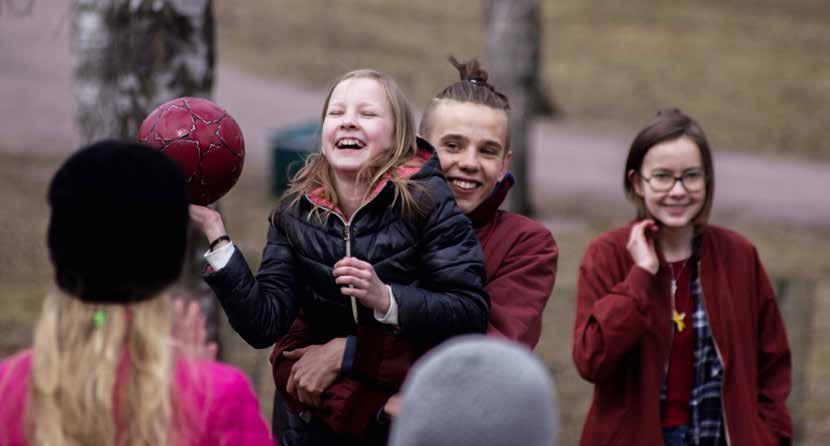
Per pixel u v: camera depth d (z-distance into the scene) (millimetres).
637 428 8766
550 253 8008
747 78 58938
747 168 45781
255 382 14352
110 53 11195
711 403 8914
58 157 36438
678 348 8898
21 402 5020
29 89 44781
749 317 9078
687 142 9016
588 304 9133
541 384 3943
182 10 11055
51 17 55719
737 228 37188
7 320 19906
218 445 5082
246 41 58969
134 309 5109
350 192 7078
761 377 9312
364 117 6996
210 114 6867
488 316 7414
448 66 57594
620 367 8930
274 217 7172
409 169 6945
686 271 9109
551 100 51812
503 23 31625
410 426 3926
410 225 6836
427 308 6574
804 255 33969
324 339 7336
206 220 6660
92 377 4930
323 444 7188
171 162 5207
